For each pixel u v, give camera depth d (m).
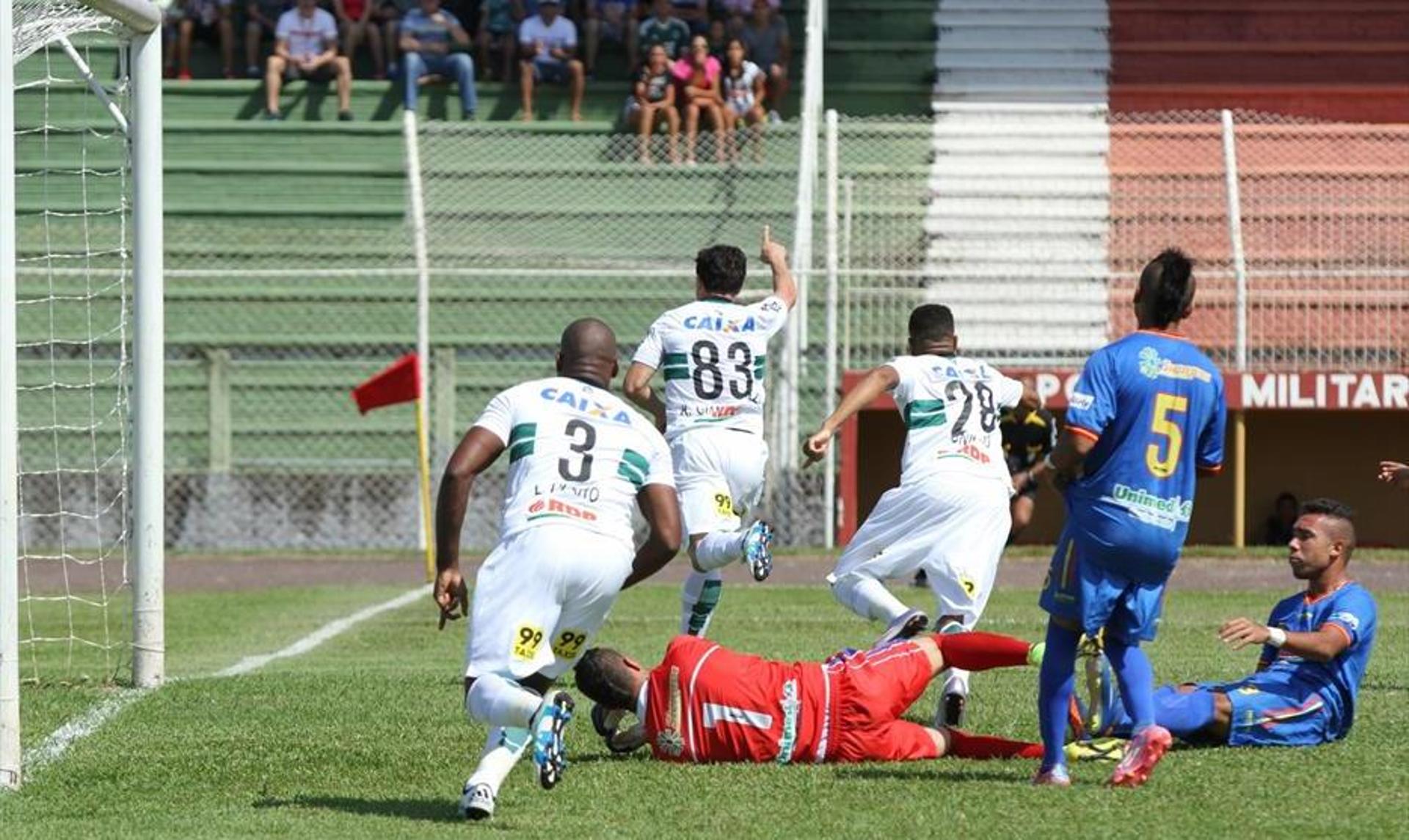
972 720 32.34
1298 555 29.50
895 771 27.16
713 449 37.38
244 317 79.56
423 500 64.75
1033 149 86.75
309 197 85.38
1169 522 25.19
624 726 31.41
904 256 80.62
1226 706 28.81
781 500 72.12
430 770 28.30
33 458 77.19
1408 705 33.66
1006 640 27.97
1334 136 85.75
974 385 33.88
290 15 90.56
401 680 38.34
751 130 85.69
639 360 37.59
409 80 89.00
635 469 24.25
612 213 82.94
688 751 27.78
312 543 76.50
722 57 88.25
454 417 78.31
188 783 27.38
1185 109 91.06
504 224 83.25
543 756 22.34
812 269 75.62
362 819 24.64
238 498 76.56
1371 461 75.81
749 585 60.94
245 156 87.38
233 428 78.50
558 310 79.75
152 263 38.47
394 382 62.53
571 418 24.22
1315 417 76.00
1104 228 81.88
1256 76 93.06
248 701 35.41
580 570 23.64
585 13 92.94
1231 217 77.44
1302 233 81.19
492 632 23.66
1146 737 25.62
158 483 38.59
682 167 84.38
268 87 89.19
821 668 28.05
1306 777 26.48
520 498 23.97
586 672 28.16
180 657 45.66
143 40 38.31
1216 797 25.09
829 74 93.62
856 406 33.25
